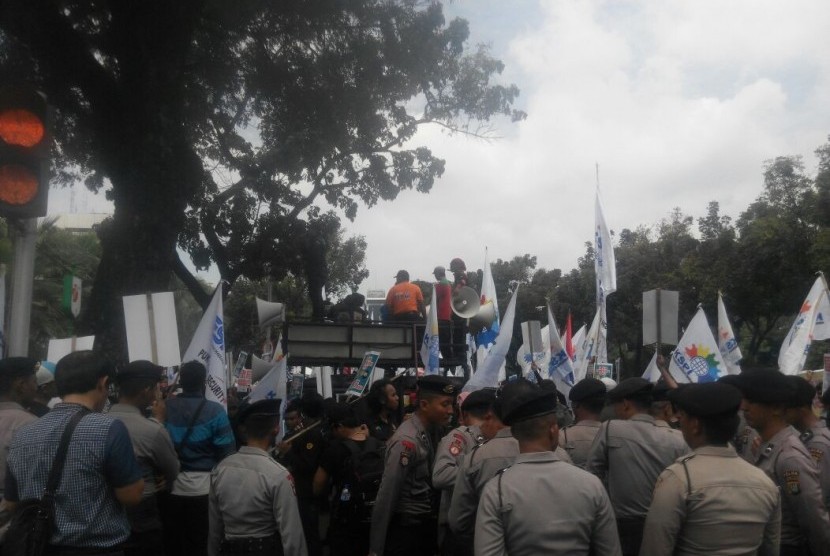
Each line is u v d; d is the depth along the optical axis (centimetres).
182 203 1208
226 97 1577
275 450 747
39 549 390
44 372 740
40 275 2673
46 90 1243
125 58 1170
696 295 3541
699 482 374
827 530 430
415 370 1015
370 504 640
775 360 3966
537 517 361
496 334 1208
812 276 3133
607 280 1213
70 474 397
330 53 1476
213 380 728
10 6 1074
